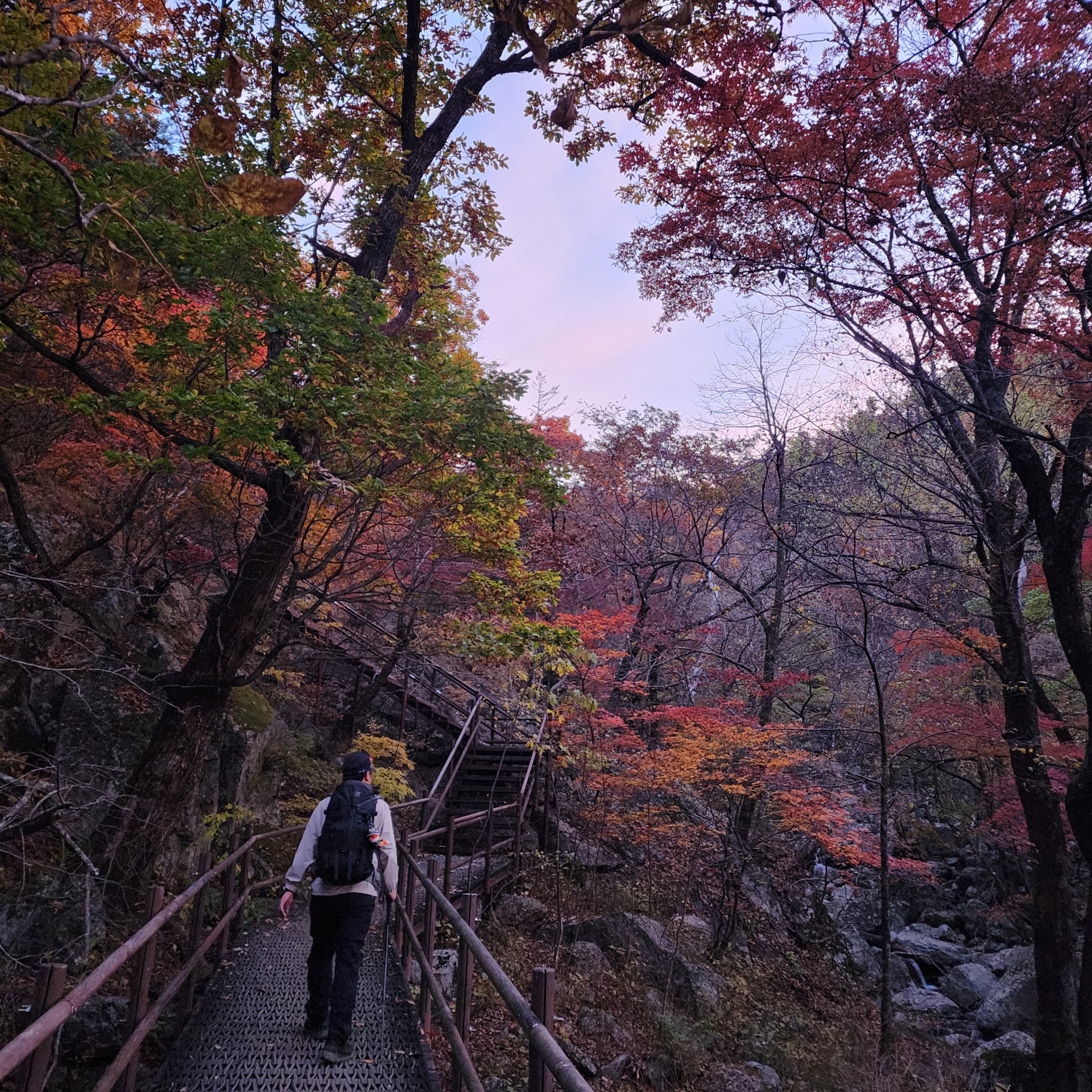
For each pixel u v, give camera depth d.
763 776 12.59
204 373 6.71
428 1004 5.29
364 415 6.40
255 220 5.62
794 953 13.98
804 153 7.99
